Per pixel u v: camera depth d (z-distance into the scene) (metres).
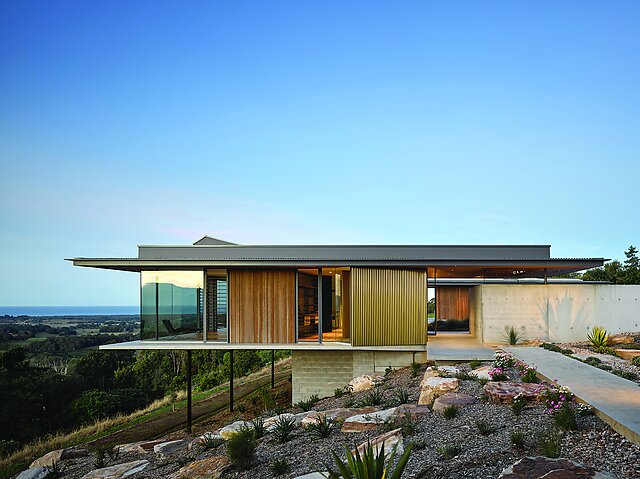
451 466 4.63
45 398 26.23
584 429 5.21
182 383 29.95
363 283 13.41
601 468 4.09
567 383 7.36
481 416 6.41
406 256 13.66
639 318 14.05
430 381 8.84
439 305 21.36
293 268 13.62
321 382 13.87
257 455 6.65
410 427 6.30
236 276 13.73
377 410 8.23
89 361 32.25
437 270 16.67
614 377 7.95
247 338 13.55
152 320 13.78
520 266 13.77
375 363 13.68
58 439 16.22
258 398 17.14
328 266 13.35
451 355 12.30
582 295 14.18
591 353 11.80
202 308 13.74
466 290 21.23
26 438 22.77
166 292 13.79
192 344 13.53
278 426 7.90
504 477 3.95
